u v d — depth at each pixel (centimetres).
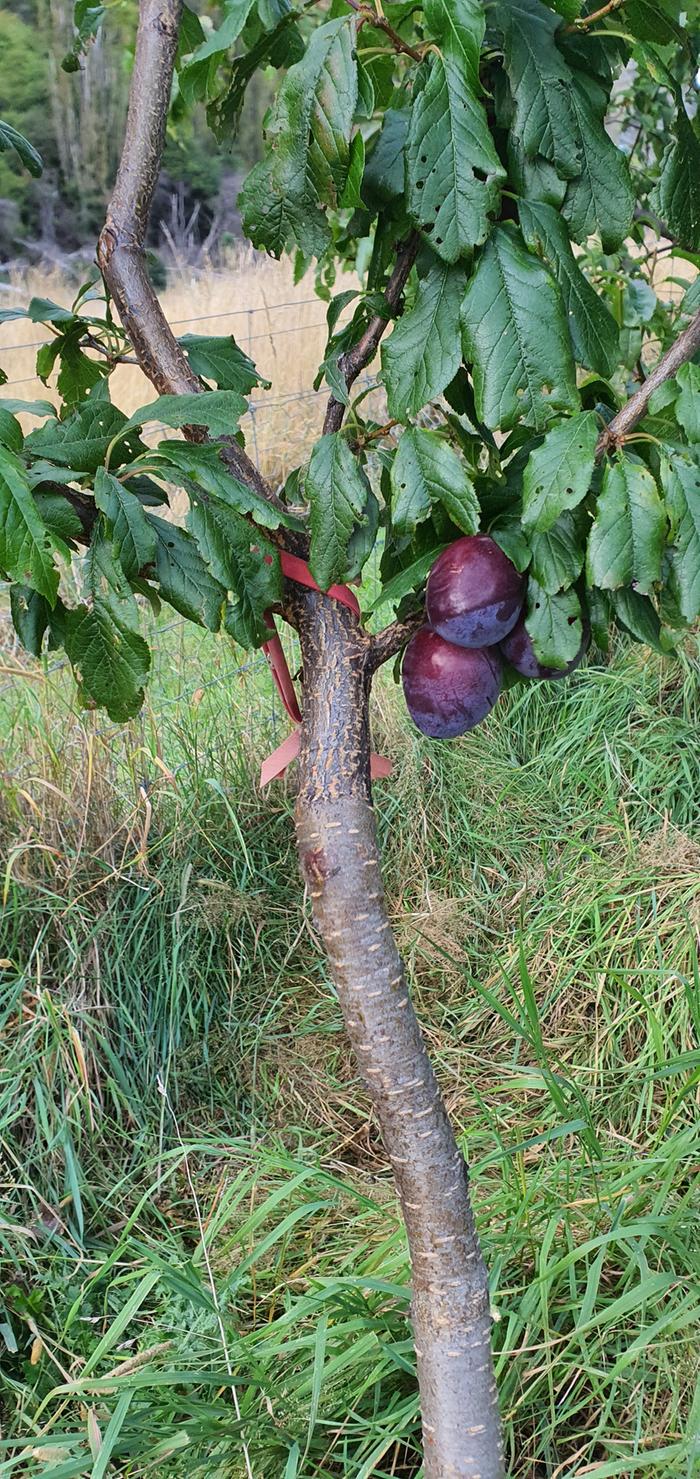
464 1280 121
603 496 104
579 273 109
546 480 102
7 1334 188
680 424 106
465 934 288
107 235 117
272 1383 158
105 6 164
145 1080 245
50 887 251
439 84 98
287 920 284
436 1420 124
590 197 110
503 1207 192
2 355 639
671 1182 191
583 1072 239
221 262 1074
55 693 283
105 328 134
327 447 110
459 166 99
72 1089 228
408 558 129
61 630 126
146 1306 202
